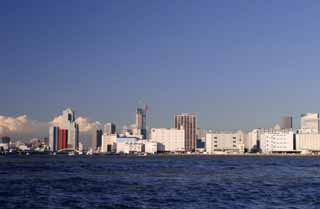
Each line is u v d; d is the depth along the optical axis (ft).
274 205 304.30
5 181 473.67
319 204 308.81
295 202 318.65
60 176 551.18
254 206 299.79
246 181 488.44
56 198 332.80
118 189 394.11
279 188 411.75
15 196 344.28
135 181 478.59
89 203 307.58
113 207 290.35
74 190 385.50
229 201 322.96
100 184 440.45
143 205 299.58
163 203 310.04
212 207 294.66
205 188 408.67
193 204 306.96
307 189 403.13
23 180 486.38
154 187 413.59
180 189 398.01
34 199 327.47
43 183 449.89
